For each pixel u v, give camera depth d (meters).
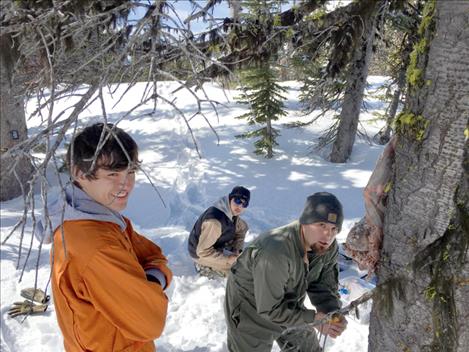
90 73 1.70
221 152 10.55
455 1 1.28
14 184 7.12
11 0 2.13
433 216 1.46
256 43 3.57
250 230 6.42
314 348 2.80
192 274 4.79
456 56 1.31
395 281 1.62
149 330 1.48
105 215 1.43
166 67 1.72
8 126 6.74
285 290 2.40
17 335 3.64
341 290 4.09
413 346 1.61
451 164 1.38
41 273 4.66
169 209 7.28
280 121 12.60
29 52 1.97
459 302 1.45
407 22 6.05
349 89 9.18
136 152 1.42
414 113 1.48
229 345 2.82
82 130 1.37
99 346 1.45
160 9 1.50
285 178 8.96
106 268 1.36
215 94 15.30
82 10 2.38
